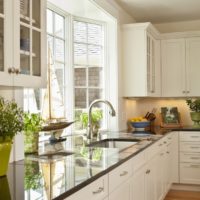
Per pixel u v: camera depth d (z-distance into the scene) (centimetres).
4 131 178
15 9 176
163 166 393
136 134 388
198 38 486
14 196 138
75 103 398
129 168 242
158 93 500
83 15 397
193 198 428
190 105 493
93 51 420
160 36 500
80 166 193
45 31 210
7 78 170
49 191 142
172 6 441
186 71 491
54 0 340
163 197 392
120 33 439
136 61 438
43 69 206
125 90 445
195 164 458
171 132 458
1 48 169
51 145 291
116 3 421
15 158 219
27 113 244
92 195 170
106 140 346
